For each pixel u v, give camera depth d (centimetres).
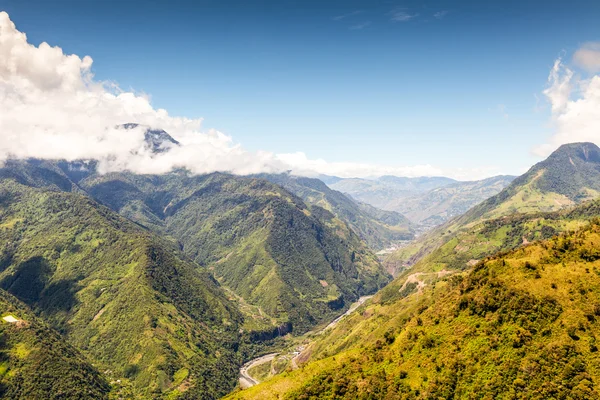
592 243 13475
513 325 11869
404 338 14438
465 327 13012
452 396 11181
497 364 11194
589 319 11038
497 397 10425
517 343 11300
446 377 11644
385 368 13575
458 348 12412
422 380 12169
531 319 11700
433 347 13088
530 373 10431
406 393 12000
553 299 11856
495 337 11888
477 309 13238
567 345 10562
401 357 13612
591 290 11744
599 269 12350
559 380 10006
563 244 13975
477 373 11294
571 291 11950
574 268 12762
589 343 10488
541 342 11056
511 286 12900
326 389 13988
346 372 14400
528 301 12025
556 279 12550
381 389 12644
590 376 9794
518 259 14275
